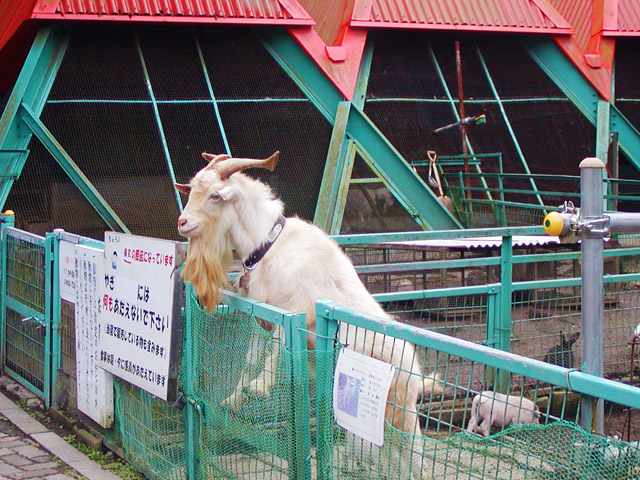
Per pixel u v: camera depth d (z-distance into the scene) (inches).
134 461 197.9
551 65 520.1
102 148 392.5
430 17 488.4
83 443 221.5
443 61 502.9
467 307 263.7
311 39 461.1
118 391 204.1
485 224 444.5
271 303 184.5
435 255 376.8
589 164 128.5
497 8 506.6
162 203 386.3
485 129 481.4
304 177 431.5
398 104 472.4
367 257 378.9
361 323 128.1
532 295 337.4
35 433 229.6
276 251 185.2
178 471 179.5
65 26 413.1
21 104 380.5
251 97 442.3
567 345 269.3
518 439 113.6
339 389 128.6
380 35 492.1
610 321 278.2
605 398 90.4
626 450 93.0
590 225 127.5
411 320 279.7
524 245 367.9
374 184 434.9
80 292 215.9
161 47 438.6
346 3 490.0
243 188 185.3
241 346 153.0
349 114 445.7
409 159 458.6
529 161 479.2
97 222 372.2
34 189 367.6
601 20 529.7
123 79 418.6
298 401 136.9
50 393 246.2
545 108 505.0
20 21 405.4
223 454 161.3
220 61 448.5
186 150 409.1
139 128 406.0
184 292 179.5
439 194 455.5
